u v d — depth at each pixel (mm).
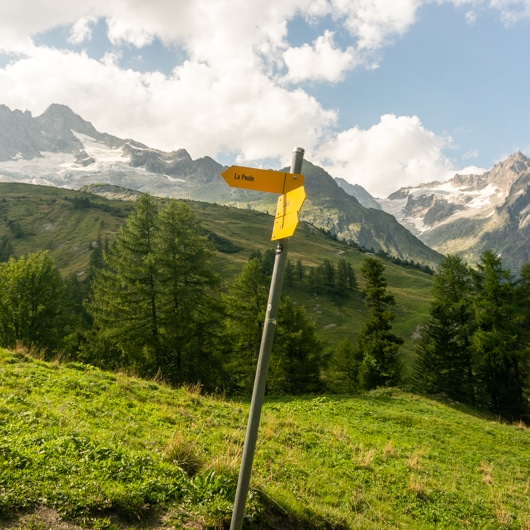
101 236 156875
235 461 6762
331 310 111688
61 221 179625
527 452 19109
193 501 5391
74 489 4730
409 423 19547
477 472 14344
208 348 28594
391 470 11664
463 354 39875
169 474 5914
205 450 8430
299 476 9047
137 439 7613
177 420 10359
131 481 5371
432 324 42188
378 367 37344
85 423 7680
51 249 152250
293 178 4273
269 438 11648
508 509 10727
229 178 4215
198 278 28359
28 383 9695
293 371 35594
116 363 26719
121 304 26562
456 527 9102
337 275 127375
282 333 34250
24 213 187500
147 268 26047
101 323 26875
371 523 7656
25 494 4422
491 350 36094
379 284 41188
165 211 27359
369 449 13516
